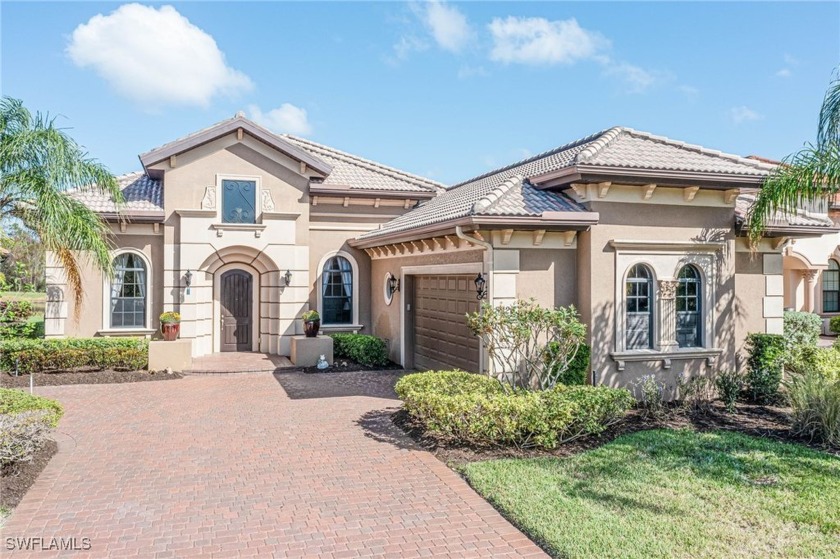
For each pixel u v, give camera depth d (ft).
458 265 43.62
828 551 17.75
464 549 18.19
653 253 40.29
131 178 62.75
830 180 34.30
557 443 28.94
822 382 32.32
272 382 47.65
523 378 38.19
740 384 38.60
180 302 55.62
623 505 21.15
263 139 57.36
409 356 55.11
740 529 19.24
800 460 26.63
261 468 26.02
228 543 18.58
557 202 39.60
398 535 19.17
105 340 49.85
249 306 62.13
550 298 39.45
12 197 32.91
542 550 18.13
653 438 29.94
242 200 57.77
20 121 33.09
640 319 40.75
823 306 87.40
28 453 25.34
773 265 44.91
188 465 26.45
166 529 19.61
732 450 28.04
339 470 25.73
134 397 41.47
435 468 25.91
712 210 41.88
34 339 51.19
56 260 53.31
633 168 37.04
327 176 61.67
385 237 50.78
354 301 63.46
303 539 18.88
